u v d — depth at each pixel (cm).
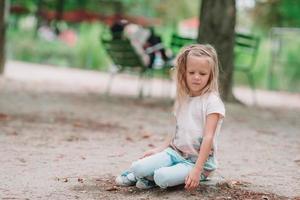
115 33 1110
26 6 2405
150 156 400
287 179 458
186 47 404
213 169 401
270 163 527
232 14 1029
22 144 577
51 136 632
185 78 400
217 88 401
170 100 1089
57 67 2116
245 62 1864
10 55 2333
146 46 1097
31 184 416
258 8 2228
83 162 498
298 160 547
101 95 1127
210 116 390
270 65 1802
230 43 1030
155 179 388
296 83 1772
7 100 951
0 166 472
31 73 1647
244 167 502
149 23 2450
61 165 483
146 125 750
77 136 638
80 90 1216
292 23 2191
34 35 2369
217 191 402
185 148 398
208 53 396
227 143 635
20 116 778
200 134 394
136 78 1739
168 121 796
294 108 1136
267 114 962
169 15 2702
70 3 2356
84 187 409
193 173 383
